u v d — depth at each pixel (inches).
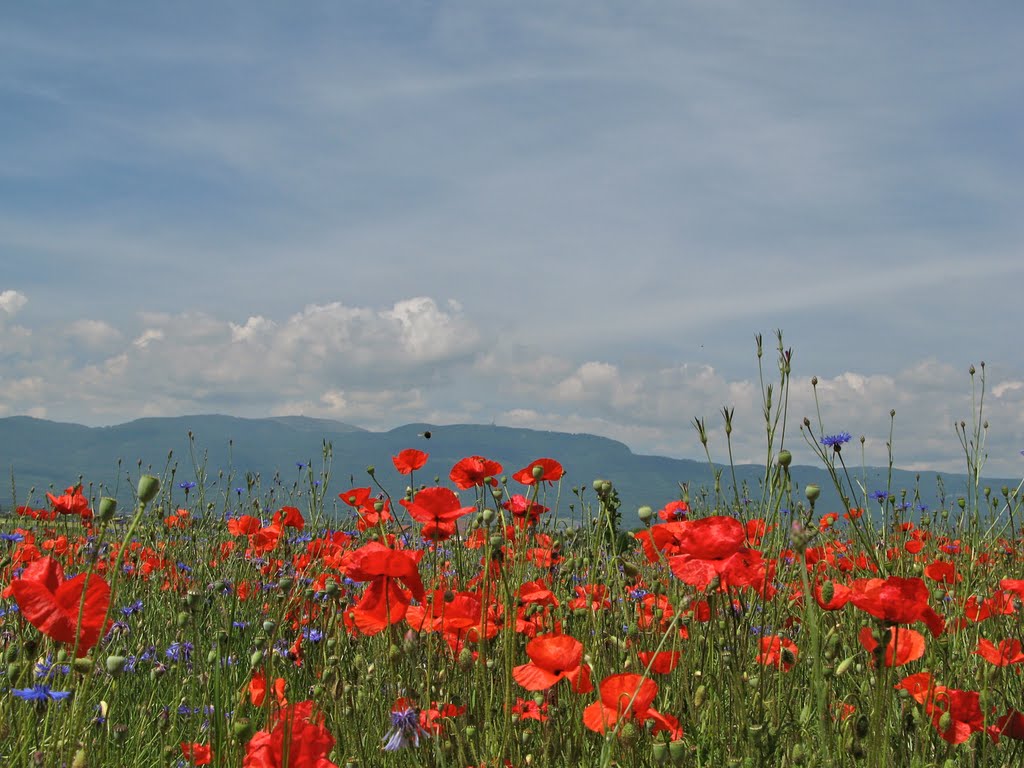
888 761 50.8
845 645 58.1
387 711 54.2
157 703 65.4
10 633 62.2
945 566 64.2
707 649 58.1
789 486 55.2
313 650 65.3
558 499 66.4
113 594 46.0
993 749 53.2
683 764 48.3
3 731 52.1
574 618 59.8
